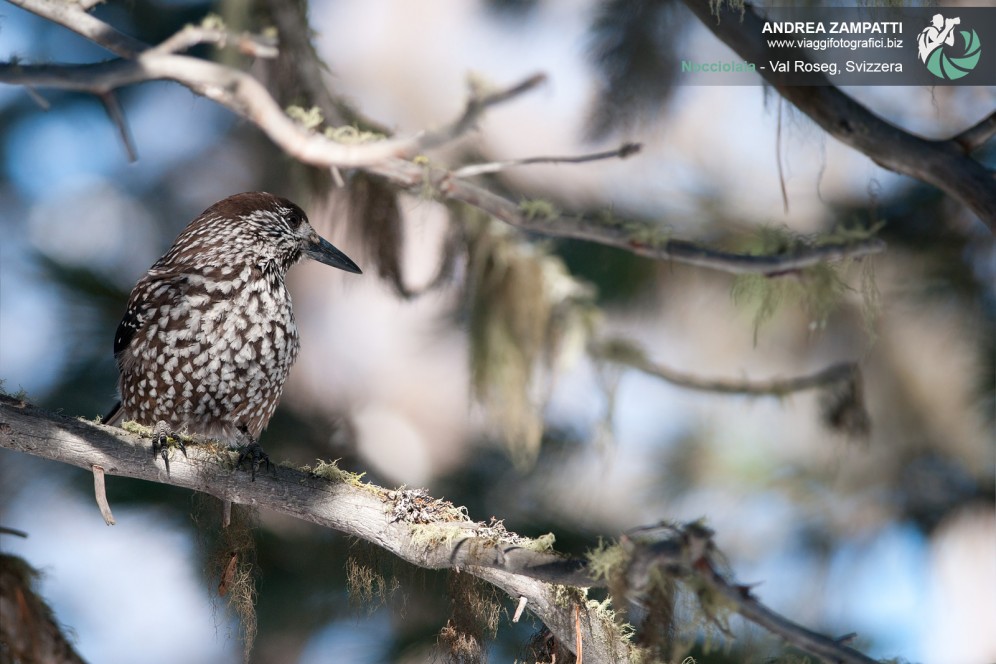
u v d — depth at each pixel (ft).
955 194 24.12
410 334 56.90
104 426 23.27
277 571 36.35
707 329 45.11
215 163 59.72
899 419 42.86
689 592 18.22
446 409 54.95
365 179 32.32
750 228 38.99
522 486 40.19
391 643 35.68
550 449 40.14
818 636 16.97
